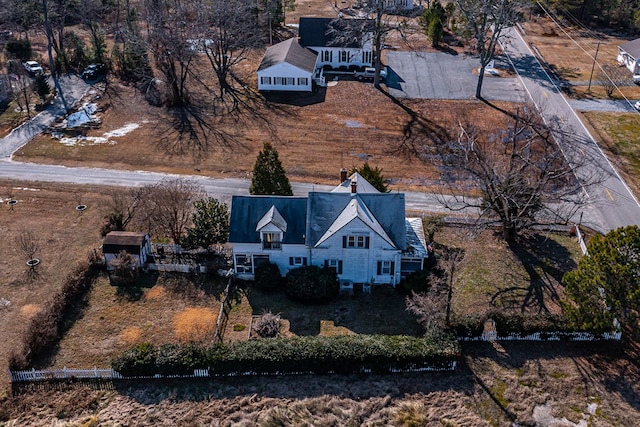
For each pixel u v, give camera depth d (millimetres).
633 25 90250
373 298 39500
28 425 30938
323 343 33969
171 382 33500
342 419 31125
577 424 30547
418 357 33312
